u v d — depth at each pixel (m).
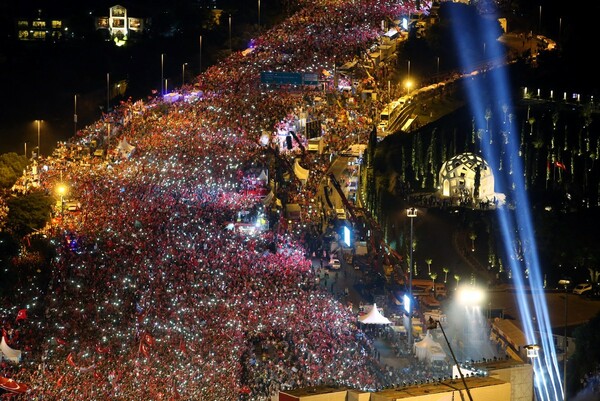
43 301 175.62
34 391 135.75
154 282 182.62
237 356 152.62
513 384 94.44
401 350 166.50
